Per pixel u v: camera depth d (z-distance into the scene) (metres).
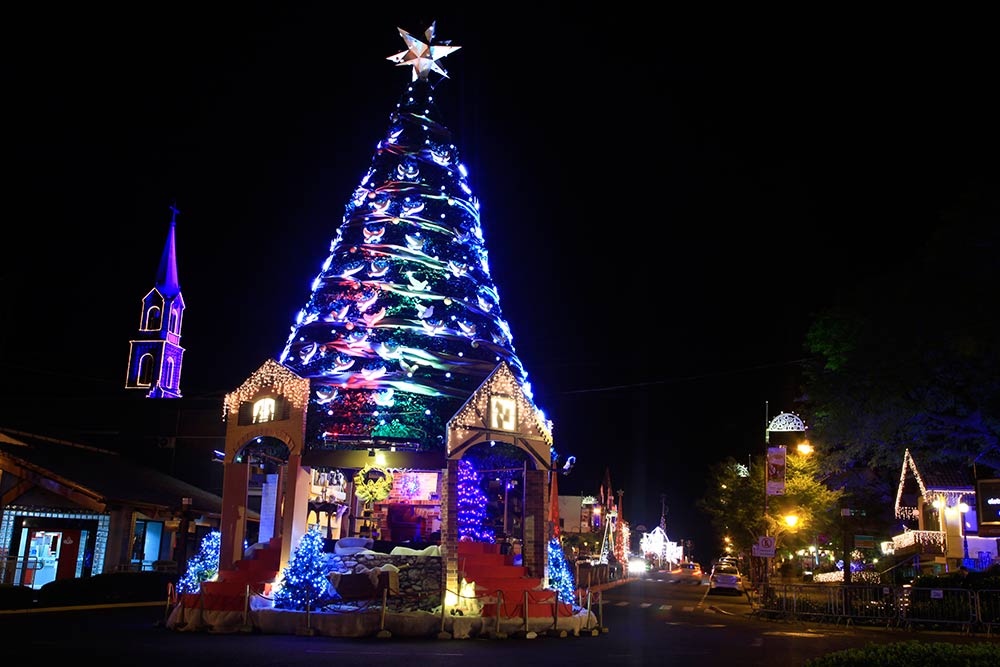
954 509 40.00
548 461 21.03
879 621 27.34
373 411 21.81
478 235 25.72
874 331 31.03
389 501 25.36
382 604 18.89
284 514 19.94
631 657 15.77
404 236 23.89
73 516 28.33
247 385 20.89
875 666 8.75
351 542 21.59
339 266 24.02
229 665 13.32
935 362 29.92
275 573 19.94
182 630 18.09
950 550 39.53
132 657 13.83
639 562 93.81
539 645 17.47
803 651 17.69
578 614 20.56
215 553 21.78
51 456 29.42
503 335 25.05
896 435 33.47
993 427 29.84
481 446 22.05
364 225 24.30
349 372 22.20
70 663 12.95
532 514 21.64
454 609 19.00
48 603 23.25
